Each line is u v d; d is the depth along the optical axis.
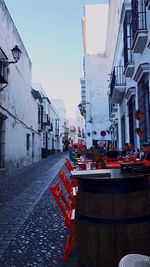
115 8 20.48
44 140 36.09
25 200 8.09
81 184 3.06
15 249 4.34
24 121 21.31
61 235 4.91
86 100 33.50
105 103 33.16
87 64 33.84
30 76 24.12
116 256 2.75
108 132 31.00
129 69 12.69
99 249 2.80
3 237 4.89
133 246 2.74
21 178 13.59
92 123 32.97
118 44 19.06
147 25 9.49
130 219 2.77
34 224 5.62
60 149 64.94
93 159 6.50
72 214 4.11
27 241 4.67
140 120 11.29
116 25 20.58
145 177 2.93
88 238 2.88
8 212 6.68
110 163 6.95
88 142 32.62
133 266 1.58
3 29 14.87
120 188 2.80
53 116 51.69
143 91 10.66
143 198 2.85
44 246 4.43
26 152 22.23
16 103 18.38
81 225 2.96
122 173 3.22
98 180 2.81
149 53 9.45
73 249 4.18
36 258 3.98
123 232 2.75
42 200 8.02
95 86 33.53
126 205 2.79
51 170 17.67
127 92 13.88
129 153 10.39
